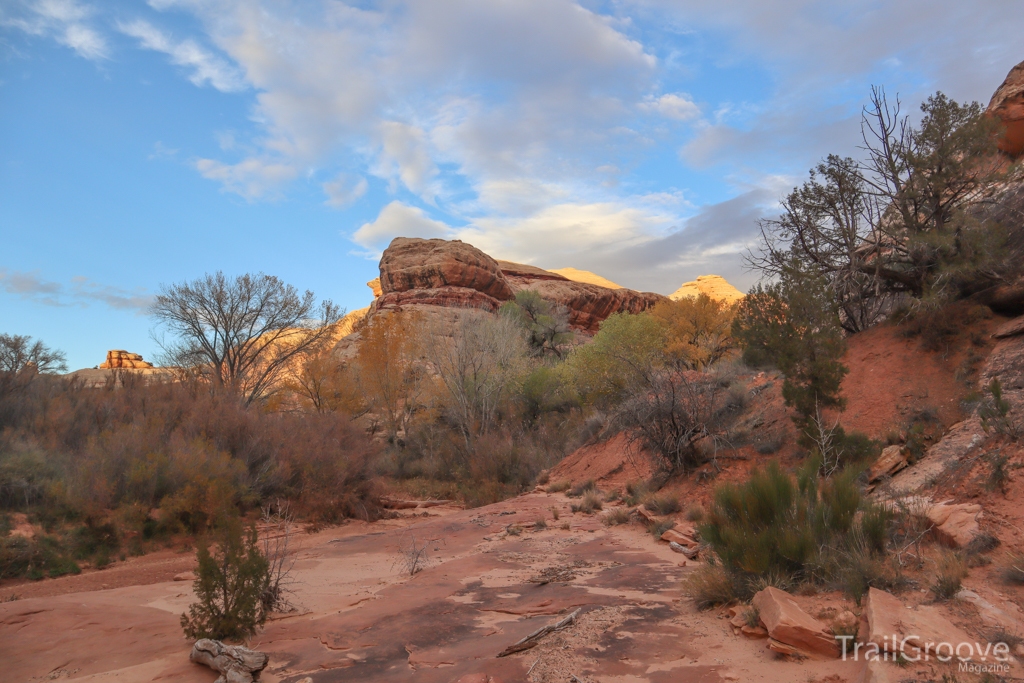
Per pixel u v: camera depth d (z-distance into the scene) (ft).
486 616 22.02
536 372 105.81
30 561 35.76
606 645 17.67
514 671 15.74
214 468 49.01
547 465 77.20
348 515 58.39
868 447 35.47
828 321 40.11
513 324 123.85
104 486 42.19
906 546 21.11
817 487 24.86
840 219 46.65
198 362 93.61
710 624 19.39
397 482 89.25
